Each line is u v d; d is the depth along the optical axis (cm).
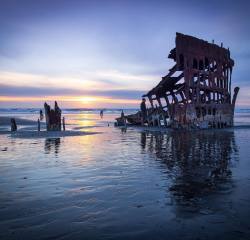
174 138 2588
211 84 3494
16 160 1502
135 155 1655
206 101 3519
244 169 1242
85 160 1500
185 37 3189
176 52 3106
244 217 695
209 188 952
